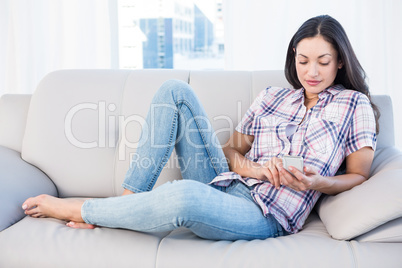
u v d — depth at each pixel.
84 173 1.50
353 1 2.25
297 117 1.38
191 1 3.02
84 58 2.53
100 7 2.48
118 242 1.08
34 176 1.43
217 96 1.57
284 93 1.48
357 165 1.29
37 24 2.57
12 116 1.62
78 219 1.18
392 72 2.26
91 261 1.04
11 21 2.53
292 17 2.32
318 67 1.31
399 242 1.03
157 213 1.04
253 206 1.20
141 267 1.02
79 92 1.58
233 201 1.13
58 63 2.57
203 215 1.03
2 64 2.69
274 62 2.36
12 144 1.58
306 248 1.03
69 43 2.52
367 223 1.03
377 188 1.09
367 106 1.31
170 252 1.04
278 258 1.00
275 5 2.31
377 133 1.40
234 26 2.37
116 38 2.57
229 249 1.04
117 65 2.59
